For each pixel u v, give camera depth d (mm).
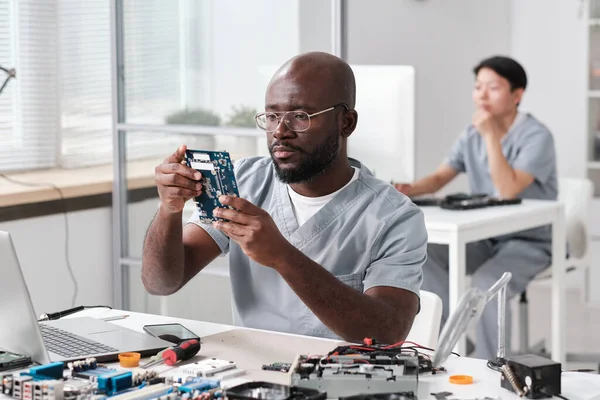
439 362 1471
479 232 3344
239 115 3625
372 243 2080
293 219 2135
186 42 3719
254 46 3578
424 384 1622
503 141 4215
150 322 2125
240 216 1797
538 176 4113
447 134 5707
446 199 3742
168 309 3812
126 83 3863
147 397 1479
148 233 2131
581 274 5922
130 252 3932
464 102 5875
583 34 5875
